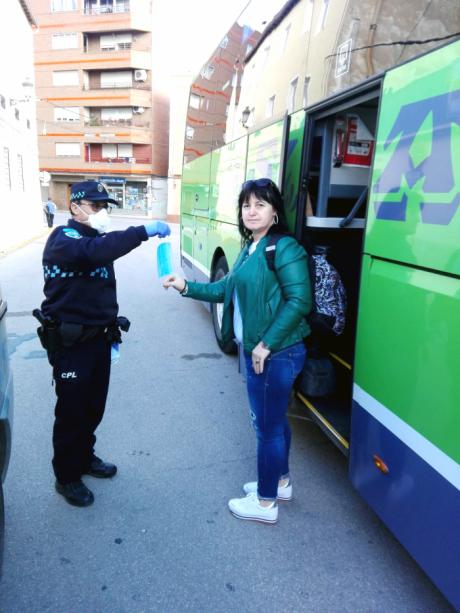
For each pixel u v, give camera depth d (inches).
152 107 1604.3
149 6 1529.3
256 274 92.1
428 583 91.8
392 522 85.0
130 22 1518.2
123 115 1625.2
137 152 1646.2
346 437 114.1
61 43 1581.0
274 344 89.2
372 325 89.6
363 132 129.8
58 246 92.8
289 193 137.9
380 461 88.2
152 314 288.8
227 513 109.7
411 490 78.8
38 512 107.5
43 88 1624.0
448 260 68.9
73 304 97.8
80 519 105.7
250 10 187.6
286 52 147.3
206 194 254.1
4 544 91.4
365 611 85.1
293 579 91.5
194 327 262.7
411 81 77.4
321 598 87.4
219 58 234.7
